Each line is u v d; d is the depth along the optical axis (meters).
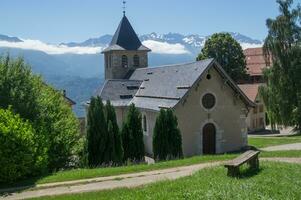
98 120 33.19
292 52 56.78
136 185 20.56
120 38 69.94
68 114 35.22
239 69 86.75
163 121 37.28
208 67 43.16
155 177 22.48
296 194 16.06
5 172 22.55
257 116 79.94
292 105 57.50
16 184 22.78
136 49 69.50
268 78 58.56
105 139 33.22
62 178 23.17
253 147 45.41
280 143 47.91
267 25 58.06
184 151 43.44
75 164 33.12
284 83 57.25
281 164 23.69
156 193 16.45
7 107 29.05
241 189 16.42
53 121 32.00
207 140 44.75
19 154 23.06
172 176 22.41
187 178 20.14
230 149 45.56
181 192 16.14
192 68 45.88
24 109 29.61
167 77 50.09
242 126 46.12
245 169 21.67
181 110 43.25
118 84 56.62
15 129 23.19
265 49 58.47
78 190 20.41
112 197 17.61
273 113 59.12
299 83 56.81
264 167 22.39
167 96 45.62
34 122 29.31
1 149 22.52
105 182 21.91
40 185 21.98
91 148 33.06
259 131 77.62
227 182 17.94
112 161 33.19
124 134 36.62
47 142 27.62
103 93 55.28
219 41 86.56
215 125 44.94
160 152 37.09
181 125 43.28
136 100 53.31
